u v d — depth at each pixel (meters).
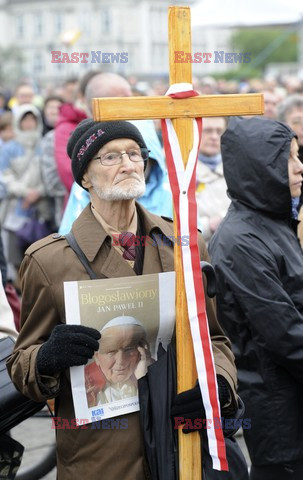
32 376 4.78
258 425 6.39
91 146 4.96
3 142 16.48
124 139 4.96
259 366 6.36
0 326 6.49
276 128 6.43
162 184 7.86
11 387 5.68
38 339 5.01
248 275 6.26
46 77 89.38
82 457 4.99
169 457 4.84
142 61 90.44
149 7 90.50
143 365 4.97
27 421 10.35
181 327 4.83
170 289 4.97
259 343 6.27
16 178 15.02
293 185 6.52
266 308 6.16
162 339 5.02
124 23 91.69
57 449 5.14
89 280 4.85
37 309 5.00
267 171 6.36
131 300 4.90
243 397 6.43
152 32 91.06
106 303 4.86
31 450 9.28
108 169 4.95
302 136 10.70
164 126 4.76
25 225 14.91
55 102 16.58
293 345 6.12
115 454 4.94
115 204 5.05
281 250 6.40
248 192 6.47
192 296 4.77
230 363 5.21
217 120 10.25
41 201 14.97
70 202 7.64
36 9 100.81
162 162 7.79
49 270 4.96
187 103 4.73
